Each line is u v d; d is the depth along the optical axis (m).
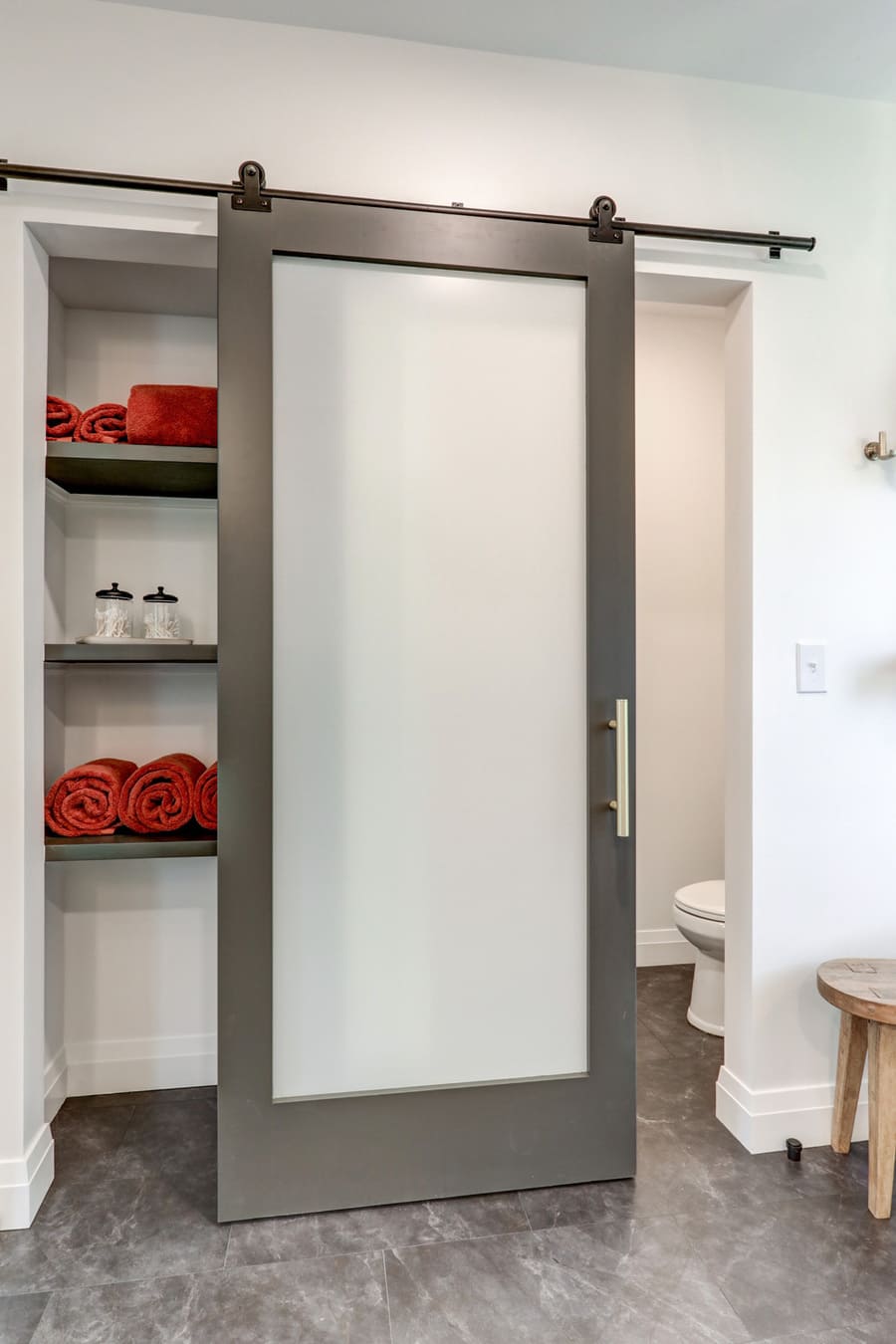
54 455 1.76
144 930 2.22
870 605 2.00
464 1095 1.74
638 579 3.19
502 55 1.81
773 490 1.94
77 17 1.65
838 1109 1.92
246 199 1.64
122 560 2.22
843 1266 1.54
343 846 1.71
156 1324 1.39
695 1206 1.72
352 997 1.72
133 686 2.22
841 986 1.76
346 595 1.71
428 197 1.78
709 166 1.90
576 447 1.80
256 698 1.66
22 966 1.66
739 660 1.99
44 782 1.84
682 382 3.22
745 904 1.97
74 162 1.65
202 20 1.69
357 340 1.71
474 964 1.76
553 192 1.83
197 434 1.83
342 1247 1.58
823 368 1.96
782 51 1.81
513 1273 1.52
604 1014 1.79
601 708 1.79
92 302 2.18
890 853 2.01
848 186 1.97
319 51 1.73
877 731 2.00
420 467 1.74
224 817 1.65
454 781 1.75
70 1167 1.85
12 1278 1.50
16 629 1.65
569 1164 1.78
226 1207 1.65
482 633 1.76
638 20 1.71
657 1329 1.39
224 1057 1.66
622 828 1.77
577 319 1.80
